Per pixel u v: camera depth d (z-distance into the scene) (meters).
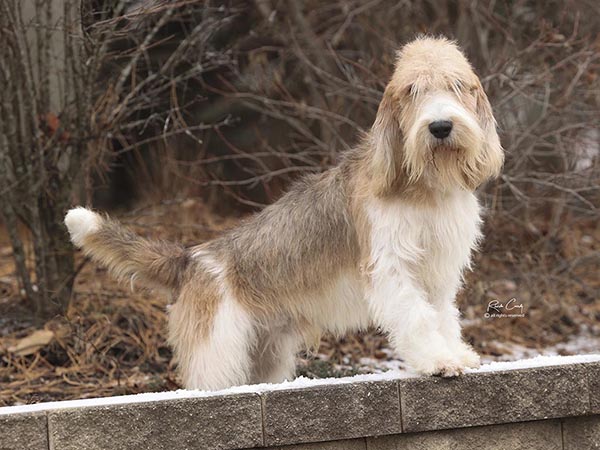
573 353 10.80
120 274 7.83
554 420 6.74
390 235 6.82
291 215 7.48
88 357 9.65
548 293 12.45
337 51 13.51
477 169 6.77
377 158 6.82
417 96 6.61
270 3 14.16
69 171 10.46
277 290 7.45
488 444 6.66
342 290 7.34
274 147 15.26
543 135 11.44
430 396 6.53
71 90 10.48
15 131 10.20
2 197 10.40
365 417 6.46
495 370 6.60
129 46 11.74
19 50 9.85
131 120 12.79
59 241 10.55
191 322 7.38
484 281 11.73
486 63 12.12
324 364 9.51
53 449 6.10
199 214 13.80
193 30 11.12
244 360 7.38
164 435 6.23
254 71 14.10
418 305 6.77
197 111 15.05
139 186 14.49
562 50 12.45
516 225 12.39
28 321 10.50
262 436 6.37
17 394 8.80
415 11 13.65
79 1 9.41
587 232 14.30
